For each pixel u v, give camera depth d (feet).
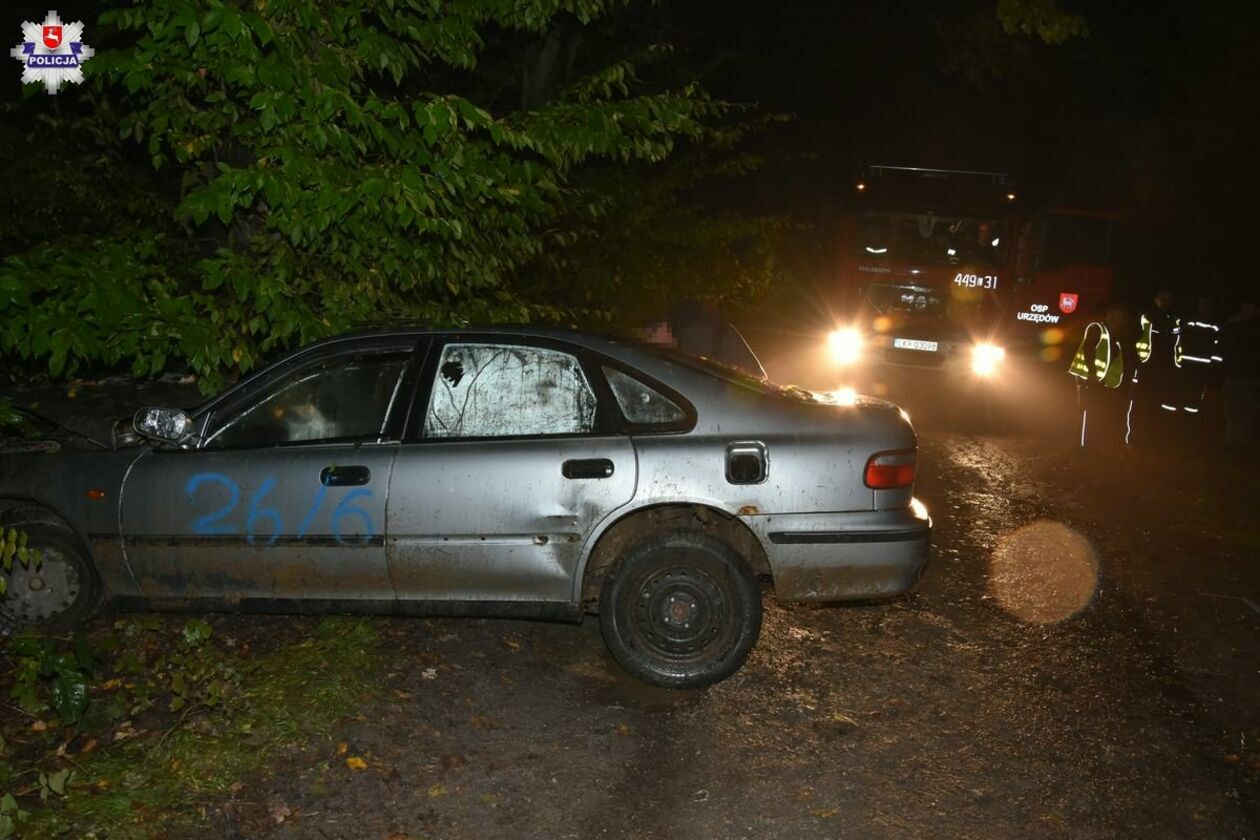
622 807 14.99
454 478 18.02
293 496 18.21
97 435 19.38
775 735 17.08
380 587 18.34
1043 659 20.36
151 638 19.57
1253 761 16.69
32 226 29.99
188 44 19.44
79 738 16.46
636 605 18.22
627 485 17.93
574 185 36.88
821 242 62.13
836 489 18.07
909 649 20.56
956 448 41.29
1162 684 19.44
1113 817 15.01
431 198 21.25
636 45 45.60
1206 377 41.75
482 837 14.23
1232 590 24.73
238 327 22.20
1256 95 79.00
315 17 20.74
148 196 29.32
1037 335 72.43
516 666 19.31
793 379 58.49
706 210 46.96
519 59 42.06
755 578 18.45
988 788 15.67
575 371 18.47
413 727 16.97
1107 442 43.34
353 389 18.70
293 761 15.76
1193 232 87.81
